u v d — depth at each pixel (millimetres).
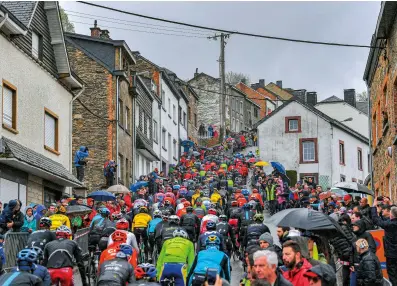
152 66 53844
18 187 23891
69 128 30141
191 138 68812
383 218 15617
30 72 25516
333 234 12273
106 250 13172
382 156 26641
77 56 38625
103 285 10859
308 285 8773
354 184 22422
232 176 48094
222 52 59656
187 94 67625
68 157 29922
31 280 9680
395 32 21406
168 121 57062
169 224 17344
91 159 37812
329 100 76938
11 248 16547
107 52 39438
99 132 38031
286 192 35000
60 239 13273
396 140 21625
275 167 40219
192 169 47719
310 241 11570
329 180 60906
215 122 88625
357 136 66188
